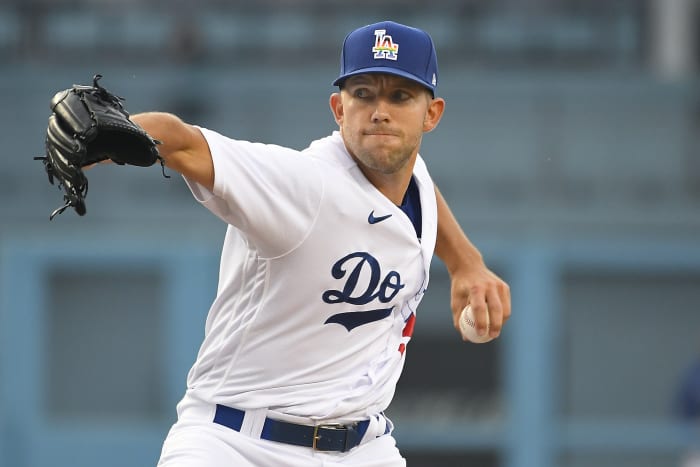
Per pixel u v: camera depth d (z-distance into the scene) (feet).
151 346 127.54
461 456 126.31
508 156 136.15
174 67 145.48
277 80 137.08
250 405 41.39
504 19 151.53
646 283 129.49
